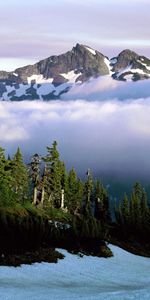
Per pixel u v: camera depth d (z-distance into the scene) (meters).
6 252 54.62
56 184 98.81
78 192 112.50
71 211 112.19
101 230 87.12
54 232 69.62
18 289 41.06
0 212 71.44
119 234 99.88
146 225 105.62
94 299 37.44
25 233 62.84
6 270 49.00
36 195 96.69
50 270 54.06
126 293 41.84
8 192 85.12
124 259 74.69
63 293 41.75
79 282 51.47
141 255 83.50
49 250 62.03
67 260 61.69
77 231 76.19
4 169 91.06
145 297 38.91
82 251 69.00
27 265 53.12
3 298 36.03
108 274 60.12
